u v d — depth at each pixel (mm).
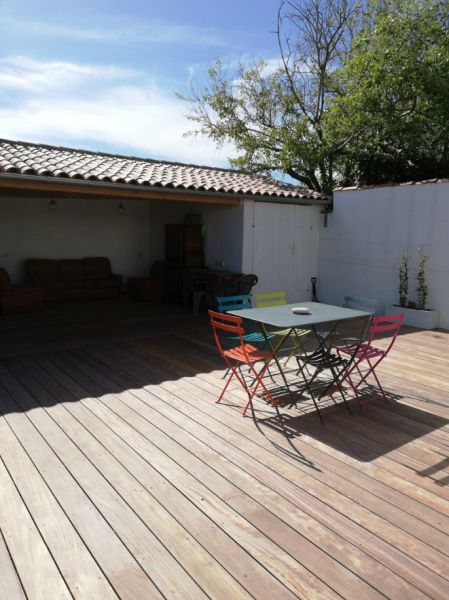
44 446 3484
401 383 5133
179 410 4215
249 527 2572
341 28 12906
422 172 11109
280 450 3492
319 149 12062
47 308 9508
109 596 2084
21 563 2275
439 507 2797
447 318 7980
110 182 6953
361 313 4559
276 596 2096
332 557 2350
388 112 10453
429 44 10047
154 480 3037
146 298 10516
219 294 9078
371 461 3352
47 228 10906
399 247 8602
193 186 7762
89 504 2760
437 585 2176
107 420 3971
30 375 5168
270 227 9203
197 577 2203
